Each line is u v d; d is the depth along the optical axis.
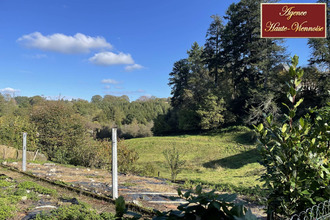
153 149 39.12
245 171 18.11
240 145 33.56
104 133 60.72
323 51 28.73
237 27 43.03
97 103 102.50
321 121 2.84
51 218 4.32
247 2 40.97
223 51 46.72
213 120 43.56
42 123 20.58
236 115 45.47
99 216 4.45
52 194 6.36
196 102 49.41
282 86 33.12
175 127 56.81
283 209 2.54
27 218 4.49
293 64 2.76
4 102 64.69
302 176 2.52
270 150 2.73
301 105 27.59
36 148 19.72
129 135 63.91
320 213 2.48
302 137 2.79
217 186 10.55
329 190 2.51
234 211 1.01
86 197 6.45
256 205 6.72
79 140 20.36
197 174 19.83
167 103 100.69
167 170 24.16
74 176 10.80
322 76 29.48
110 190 7.55
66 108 22.41
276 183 2.65
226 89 47.25
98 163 16.95
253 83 41.06
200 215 1.09
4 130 19.33
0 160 15.09
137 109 87.31
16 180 8.65
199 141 39.34
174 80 61.41
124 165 16.61
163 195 7.30
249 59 40.69
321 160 2.72
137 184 9.59
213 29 51.66
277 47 37.31
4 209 4.73
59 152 19.16
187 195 1.16
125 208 1.31
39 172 11.50
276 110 32.72
